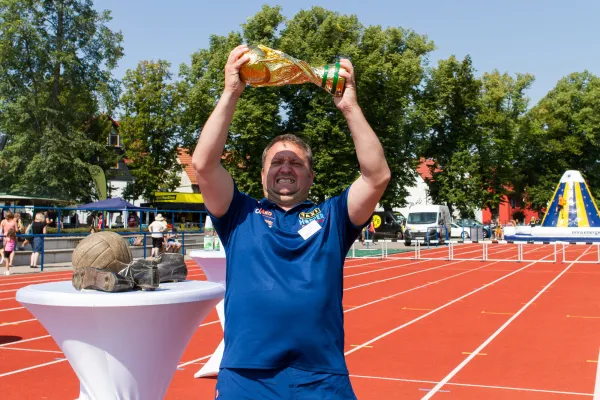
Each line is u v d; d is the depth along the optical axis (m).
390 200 45.62
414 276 19.77
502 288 16.27
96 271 3.65
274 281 2.79
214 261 6.64
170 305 3.58
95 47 42.62
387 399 6.05
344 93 2.91
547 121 67.69
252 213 3.01
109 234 3.89
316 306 2.75
